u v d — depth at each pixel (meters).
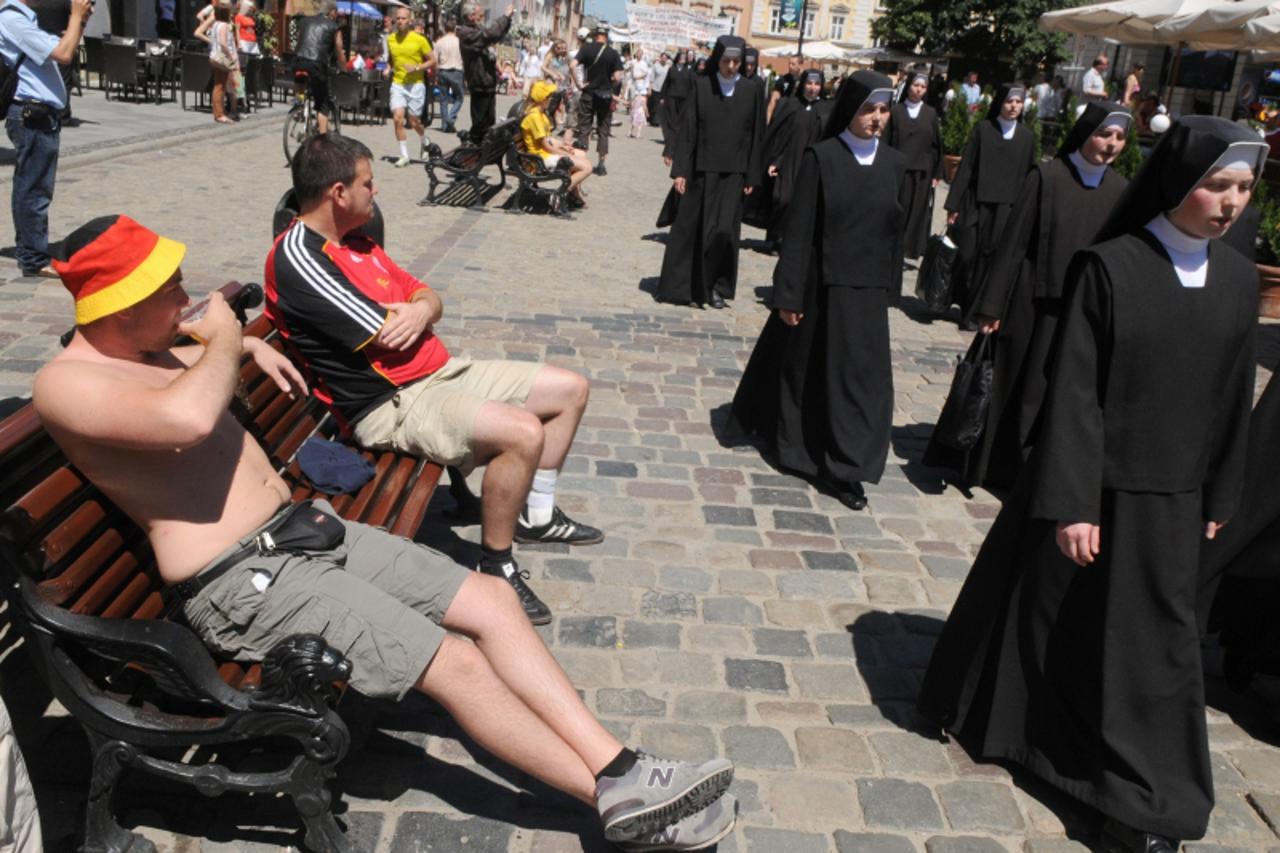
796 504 5.13
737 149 8.44
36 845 2.25
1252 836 3.15
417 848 2.79
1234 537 3.62
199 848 2.72
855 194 4.93
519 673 2.76
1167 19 13.99
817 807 3.09
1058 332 2.98
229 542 2.66
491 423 3.69
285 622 2.64
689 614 4.04
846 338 5.03
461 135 12.97
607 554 4.43
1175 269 2.88
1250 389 3.02
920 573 4.56
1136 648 2.97
